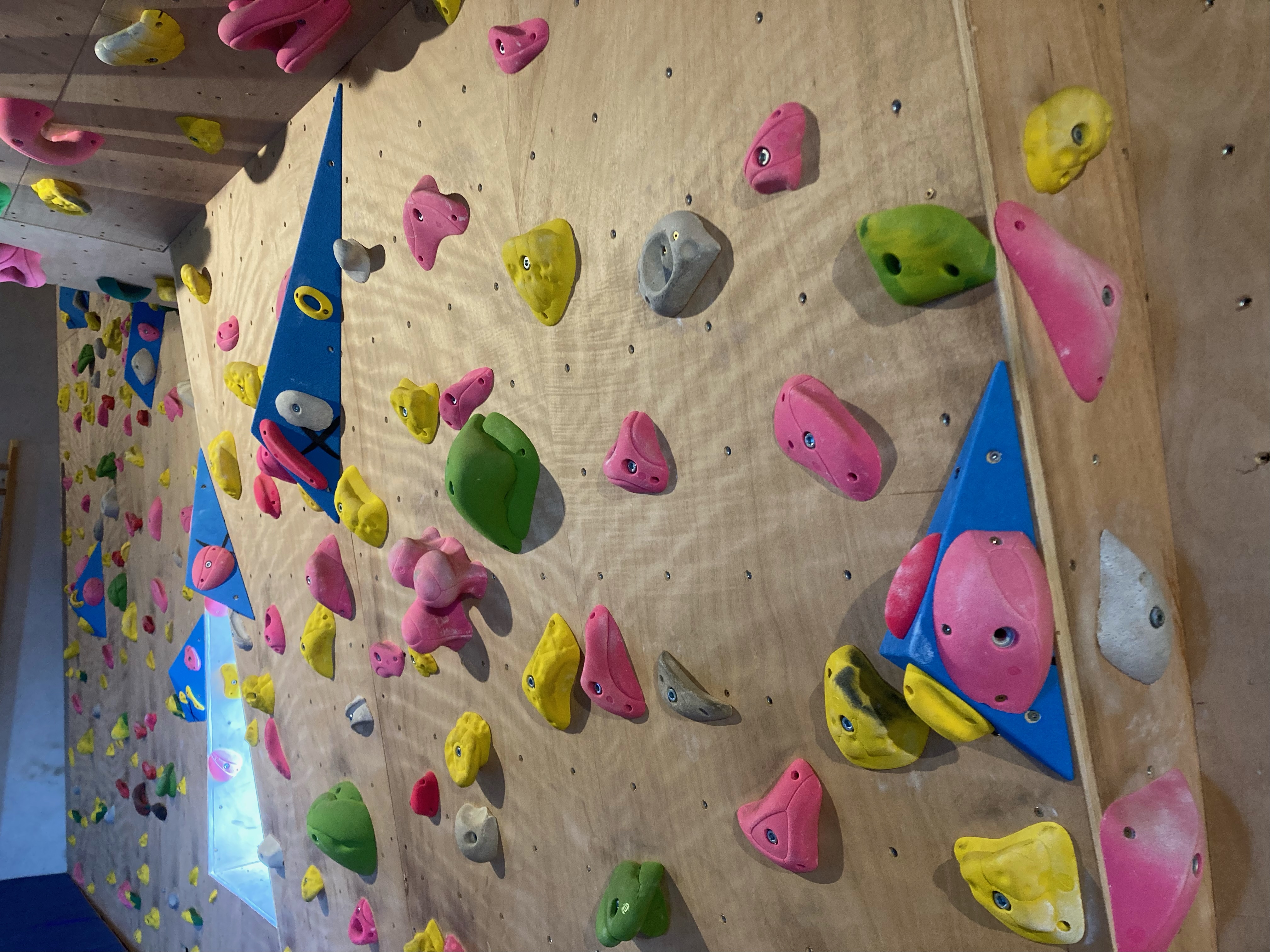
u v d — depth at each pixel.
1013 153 0.95
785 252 1.13
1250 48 1.07
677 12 1.22
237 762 3.75
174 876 4.28
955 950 1.15
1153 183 1.16
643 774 1.53
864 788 1.20
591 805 1.66
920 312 1.01
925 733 1.10
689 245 1.21
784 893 1.34
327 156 1.96
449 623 1.84
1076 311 0.98
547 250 1.44
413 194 1.71
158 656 4.14
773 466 1.20
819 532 1.16
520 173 1.53
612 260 1.38
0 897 5.74
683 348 1.30
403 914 2.35
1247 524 1.12
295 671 2.61
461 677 1.93
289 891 2.97
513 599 1.73
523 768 1.81
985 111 0.92
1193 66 1.12
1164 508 1.17
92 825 5.61
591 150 1.39
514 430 1.63
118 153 2.20
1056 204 1.02
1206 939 1.17
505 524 1.66
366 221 1.92
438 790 2.08
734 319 1.22
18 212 2.58
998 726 1.00
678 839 1.49
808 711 1.23
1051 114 0.97
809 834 1.25
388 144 1.82
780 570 1.22
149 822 4.58
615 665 1.50
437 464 1.85
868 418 1.08
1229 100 1.09
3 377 5.99
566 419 1.53
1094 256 1.08
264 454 2.26
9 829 6.02
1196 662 1.18
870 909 1.23
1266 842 1.13
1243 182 1.09
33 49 1.74
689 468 1.33
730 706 1.34
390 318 1.91
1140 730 1.08
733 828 1.39
